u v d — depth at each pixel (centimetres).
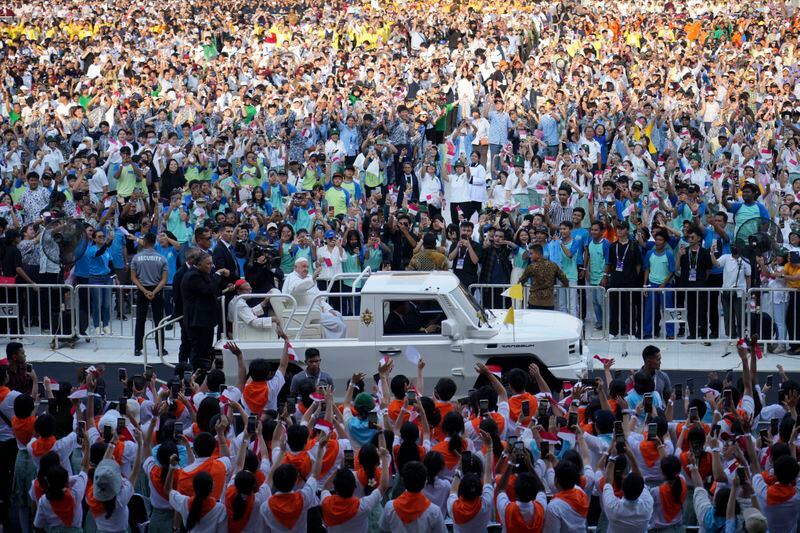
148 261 3612
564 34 6900
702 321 3581
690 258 3697
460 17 7094
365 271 3222
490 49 6353
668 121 5322
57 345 3672
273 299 3116
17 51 6950
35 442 2138
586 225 4303
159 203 4281
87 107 5609
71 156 5125
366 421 2188
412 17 7088
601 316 3675
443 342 2955
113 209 4134
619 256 3734
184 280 3153
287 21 7244
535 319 3188
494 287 3625
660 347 3644
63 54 6856
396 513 1842
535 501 1830
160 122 5412
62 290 3672
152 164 4791
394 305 2983
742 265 3612
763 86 6034
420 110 5419
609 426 2116
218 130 5459
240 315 3058
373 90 5888
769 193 4706
